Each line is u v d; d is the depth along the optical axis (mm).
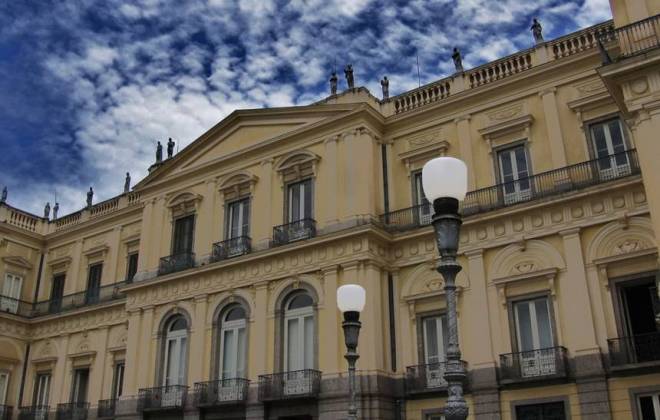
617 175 21484
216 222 29312
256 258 26688
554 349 20500
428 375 22766
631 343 19469
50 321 36625
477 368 21812
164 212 31469
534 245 22094
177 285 29172
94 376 33312
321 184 26578
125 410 28406
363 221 24641
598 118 22500
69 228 38562
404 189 26078
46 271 39031
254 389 25031
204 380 26609
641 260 20156
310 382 23531
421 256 24406
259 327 25906
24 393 35781
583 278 20797
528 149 23656
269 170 28359
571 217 21594
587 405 19578
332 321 24031
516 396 20922
